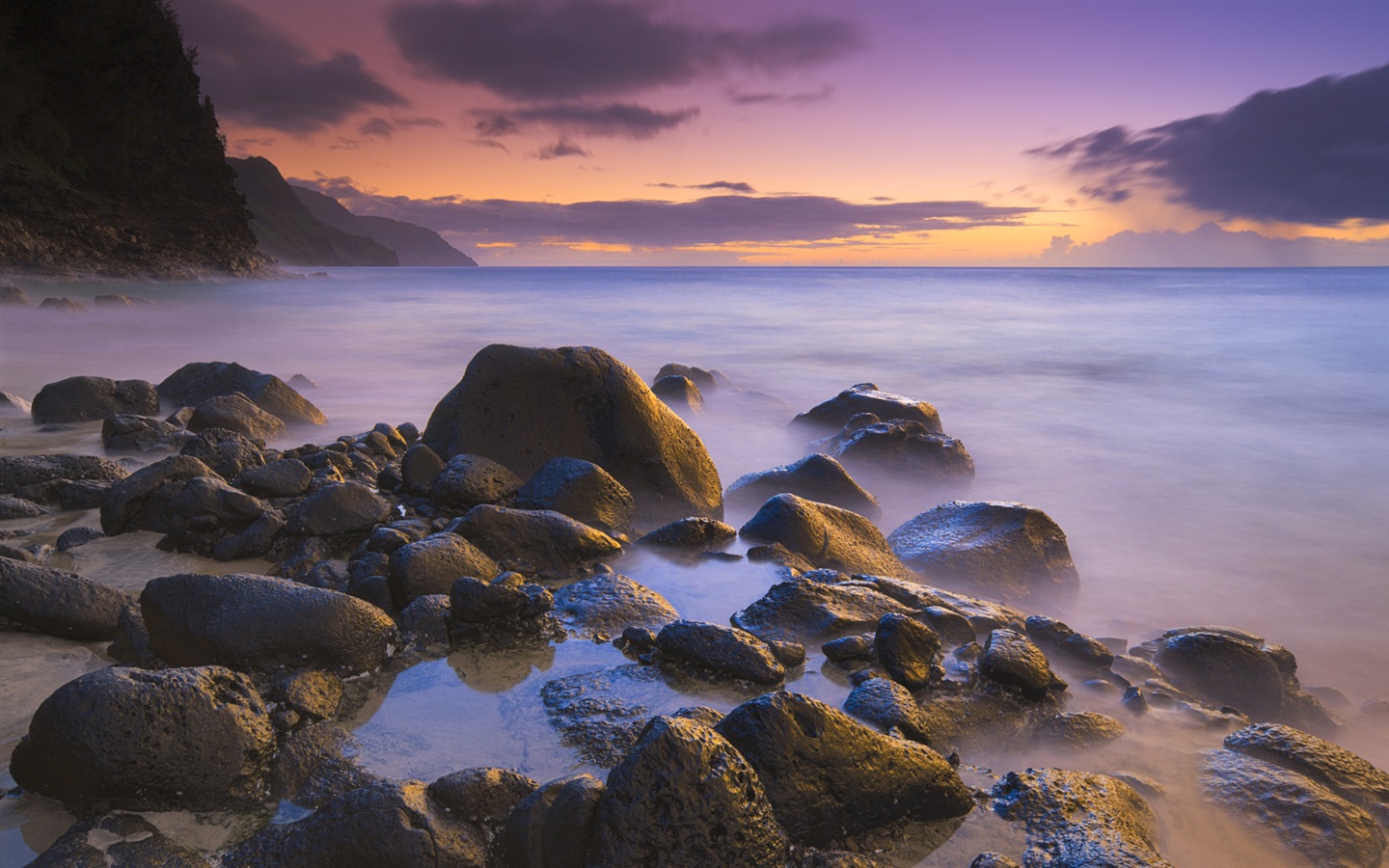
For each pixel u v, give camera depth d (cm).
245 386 1345
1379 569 919
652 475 820
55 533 672
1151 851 341
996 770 416
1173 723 479
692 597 600
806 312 4619
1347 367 2550
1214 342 3189
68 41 8044
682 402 1530
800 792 334
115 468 841
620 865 293
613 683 454
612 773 308
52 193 7356
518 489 750
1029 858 337
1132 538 1015
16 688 421
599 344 3038
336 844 305
